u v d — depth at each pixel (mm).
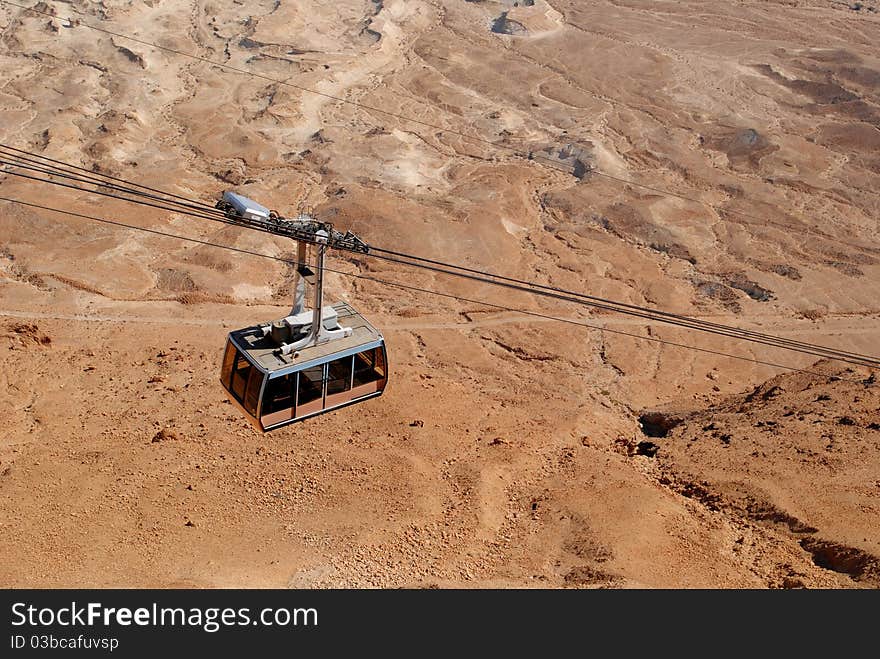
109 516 27469
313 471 31047
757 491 29469
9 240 56688
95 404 38188
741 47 96438
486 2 102188
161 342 47219
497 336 52812
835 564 25484
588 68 90812
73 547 25578
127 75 81375
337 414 35969
